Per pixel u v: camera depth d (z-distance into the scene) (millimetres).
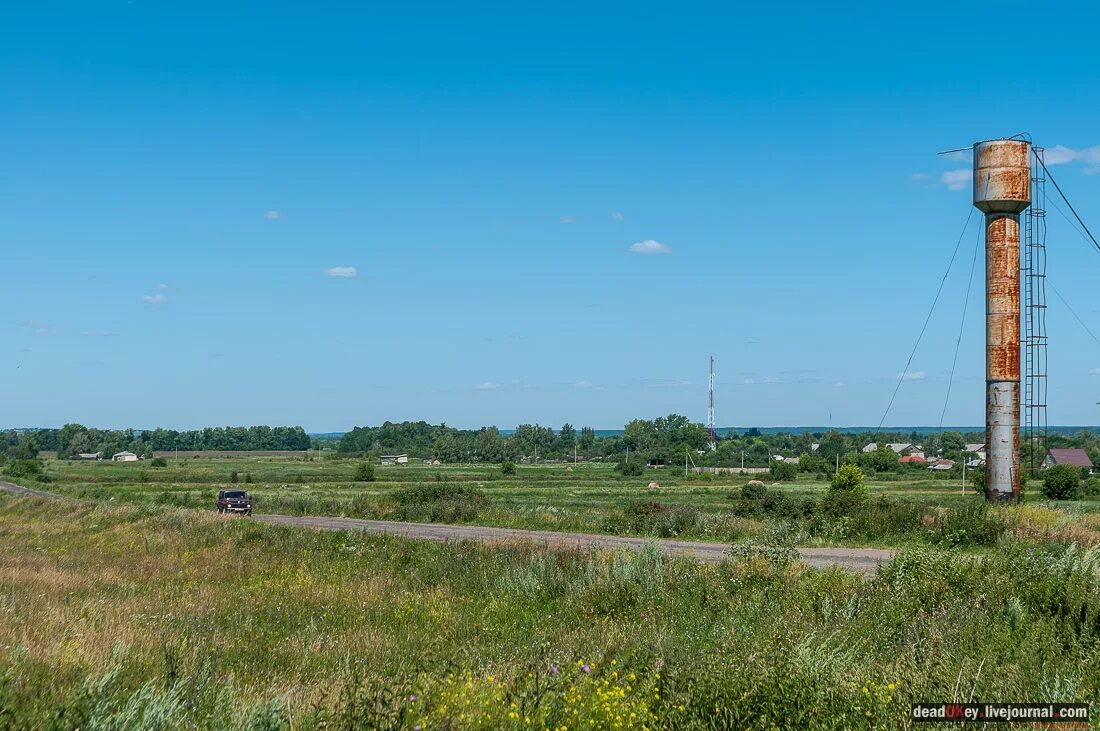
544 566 20688
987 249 35406
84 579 22922
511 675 9758
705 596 16484
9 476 138125
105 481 129375
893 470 154875
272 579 23391
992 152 34781
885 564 20969
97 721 8594
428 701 8555
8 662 11078
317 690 10352
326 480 134375
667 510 40531
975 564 15695
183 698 9695
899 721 8016
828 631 12164
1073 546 18406
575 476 158500
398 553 27203
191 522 39969
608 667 10281
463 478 147625
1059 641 10914
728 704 8328
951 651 10555
